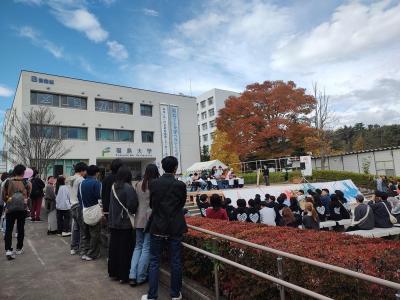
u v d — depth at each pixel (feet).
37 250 23.89
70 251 23.32
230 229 15.53
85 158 105.81
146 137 124.77
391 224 26.50
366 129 235.81
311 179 85.71
